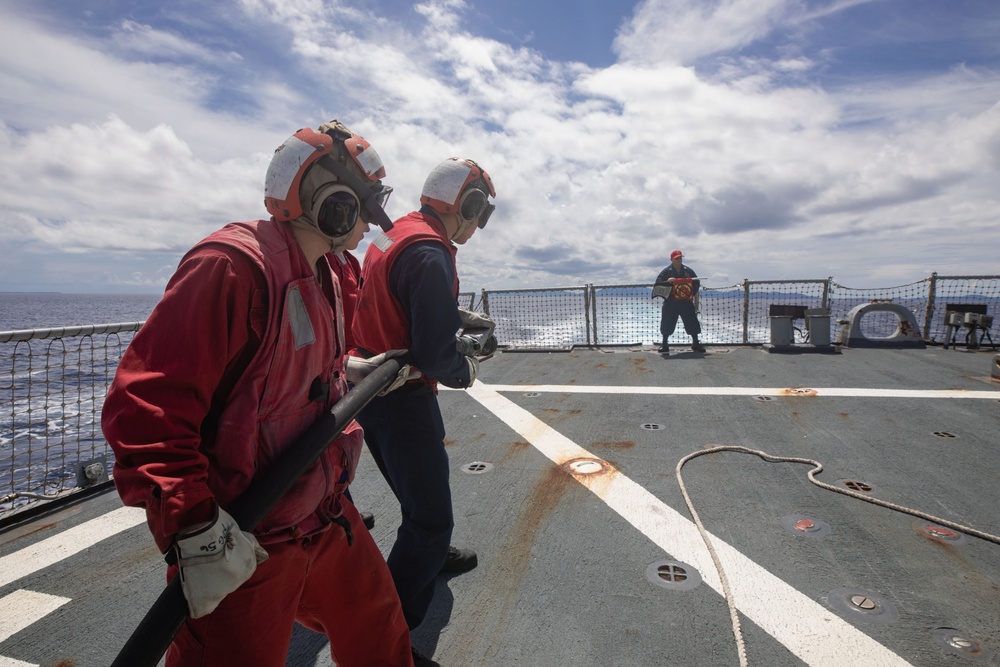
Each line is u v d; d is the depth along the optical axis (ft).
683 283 26.86
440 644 7.01
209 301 3.30
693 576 8.27
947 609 7.33
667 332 27.25
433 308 5.90
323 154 3.94
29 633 7.50
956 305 26.53
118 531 10.41
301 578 4.17
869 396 17.53
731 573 8.29
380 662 5.01
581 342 31.22
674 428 15.08
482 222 7.42
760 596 7.72
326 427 4.06
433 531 6.66
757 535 9.37
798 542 9.10
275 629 3.98
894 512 9.99
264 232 3.83
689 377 21.16
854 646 6.72
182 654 3.81
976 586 7.79
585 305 29.81
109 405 3.11
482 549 9.26
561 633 7.14
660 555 8.85
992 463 12.07
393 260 6.29
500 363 25.85
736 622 7.11
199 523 3.13
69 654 7.08
